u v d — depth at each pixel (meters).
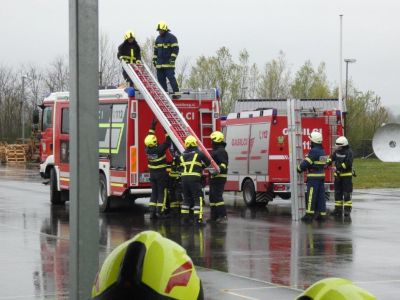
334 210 18.25
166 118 16.25
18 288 8.53
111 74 52.47
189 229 14.76
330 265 10.38
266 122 19.42
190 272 2.54
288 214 18.14
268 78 59.62
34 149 53.88
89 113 3.90
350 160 17.45
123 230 14.50
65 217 16.86
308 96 60.59
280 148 19.25
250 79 58.19
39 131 22.09
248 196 20.22
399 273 9.72
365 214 18.08
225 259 10.89
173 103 17.17
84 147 3.88
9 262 10.42
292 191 16.58
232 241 12.95
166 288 2.42
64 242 12.62
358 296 2.14
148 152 16.28
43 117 21.03
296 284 8.88
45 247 12.00
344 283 2.19
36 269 9.85
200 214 15.30
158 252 2.45
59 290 8.42
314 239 13.26
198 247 12.16
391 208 19.78
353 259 10.94
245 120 20.44
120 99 17.39
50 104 20.75
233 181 20.91
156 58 18.22
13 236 13.41
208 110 18.14
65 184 19.47
